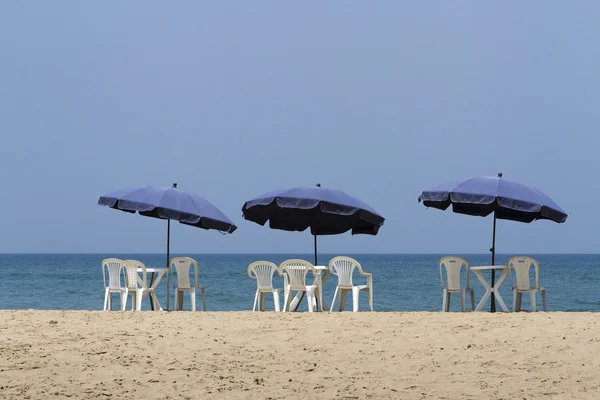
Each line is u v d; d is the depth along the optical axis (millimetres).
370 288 26859
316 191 27438
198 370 14977
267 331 19203
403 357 16172
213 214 28469
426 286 84562
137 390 13453
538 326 19656
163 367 15180
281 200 27156
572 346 16906
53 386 13602
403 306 54531
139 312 24266
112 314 23234
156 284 27656
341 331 19172
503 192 25625
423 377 14492
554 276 116250
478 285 80812
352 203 27297
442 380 14242
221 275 119875
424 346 17219
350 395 13203
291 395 13211
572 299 61375
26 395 12969
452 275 26469
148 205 27547
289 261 26531
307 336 18531
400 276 112438
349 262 26719
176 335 18609
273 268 26688
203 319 21656
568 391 13367
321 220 30703
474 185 26125
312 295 26172
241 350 16906
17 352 16297
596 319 21250
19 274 127375
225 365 15430
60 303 57062
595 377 14297
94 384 13812
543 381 14078
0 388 13391
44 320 21422
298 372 14922
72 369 14867
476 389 13570
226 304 57625
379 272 132000
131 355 16188
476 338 18016
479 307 26234
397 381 14203
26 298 64062
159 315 22969
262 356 16312
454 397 13047
